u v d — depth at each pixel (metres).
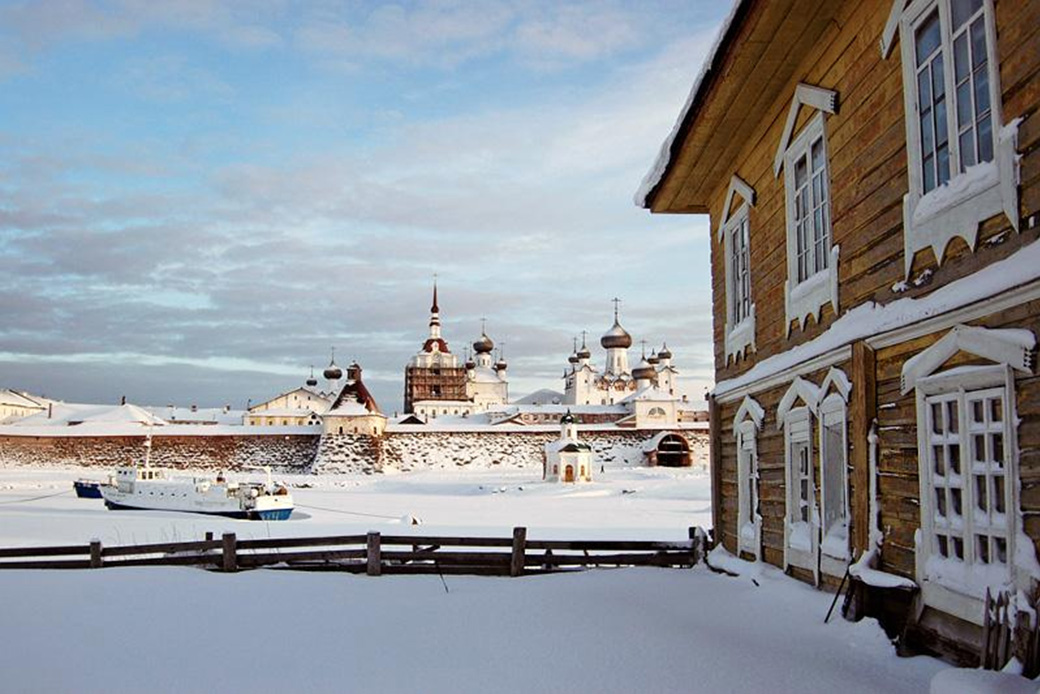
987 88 6.89
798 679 7.10
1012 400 6.39
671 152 14.27
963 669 5.95
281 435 88.44
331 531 29.16
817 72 10.38
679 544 15.18
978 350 6.80
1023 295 6.25
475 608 11.43
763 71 11.19
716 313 15.88
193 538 26.95
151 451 86.25
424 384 126.19
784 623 9.27
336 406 87.75
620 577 13.26
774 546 12.24
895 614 8.19
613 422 100.62
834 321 9.80
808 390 10.59
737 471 14.16
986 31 6.73
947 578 7.20
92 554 15.68
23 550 15.66
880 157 8.69
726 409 15.22
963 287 6.94
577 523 35.59
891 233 8.43
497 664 8.33
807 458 11.11
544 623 10.14
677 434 88.50
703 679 7.27
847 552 9.31
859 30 9.16
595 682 7.46
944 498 7.50
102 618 11.30
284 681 8.07
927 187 7.81
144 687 7.97
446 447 88.75
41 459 85.25
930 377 7.48
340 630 10.36
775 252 12.17
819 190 10.55
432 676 8.03
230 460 87.19
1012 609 6.13
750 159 13.48
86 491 61.47
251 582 14.21
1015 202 6.38
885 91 8.57
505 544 14.99
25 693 7.85
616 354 125.44
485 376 134.75
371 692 7.62
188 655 9.19
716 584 12.20
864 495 8.74
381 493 67.44
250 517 42.00
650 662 7.92
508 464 88.81
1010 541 6.35
